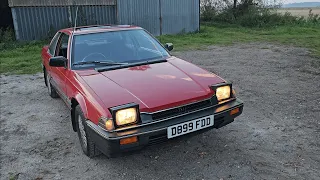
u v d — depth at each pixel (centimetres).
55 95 590
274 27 2016
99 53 411
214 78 356
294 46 1203
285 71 760
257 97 549
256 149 355
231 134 396
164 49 457
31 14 1277
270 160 330
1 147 393
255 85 633
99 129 291
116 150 280
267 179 295
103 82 339
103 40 430
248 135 392
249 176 301
